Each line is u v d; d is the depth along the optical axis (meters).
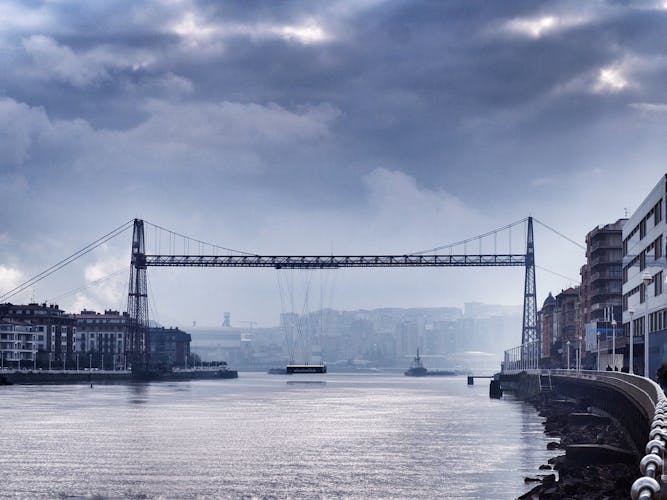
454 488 74.00
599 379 114.69
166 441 110.75
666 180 129.62
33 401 199.62
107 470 84.31
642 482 20.53
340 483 77.06
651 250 142.25
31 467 86.38
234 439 113.69
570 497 60.09
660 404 41.25
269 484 76.69
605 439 86.50
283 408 182.25
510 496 70.25
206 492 72.81
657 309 136.00
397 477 80.00
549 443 100.94
